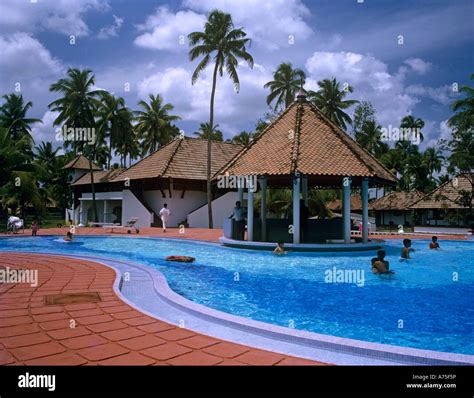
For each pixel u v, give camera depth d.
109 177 38.62
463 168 28.70
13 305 6.61
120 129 43.94
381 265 11.32
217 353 4.48
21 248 18.11
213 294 8.73
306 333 5.01
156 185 33.44
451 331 6.02
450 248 18.22
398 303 7.93
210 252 16.14
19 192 31.69
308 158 15.52
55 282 8.55
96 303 6.75
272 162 15.93
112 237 22.16
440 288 9.48
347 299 8.29
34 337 4.99
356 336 5.78
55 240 21.08
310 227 18.75
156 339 4.93
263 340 5.00
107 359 4.29
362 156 17.39
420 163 58.09
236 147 39.50
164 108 49.97
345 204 15.58
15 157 31.91
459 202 30.34
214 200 33.56
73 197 44.84
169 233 24.50
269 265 12.73
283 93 44.59
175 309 6.59
